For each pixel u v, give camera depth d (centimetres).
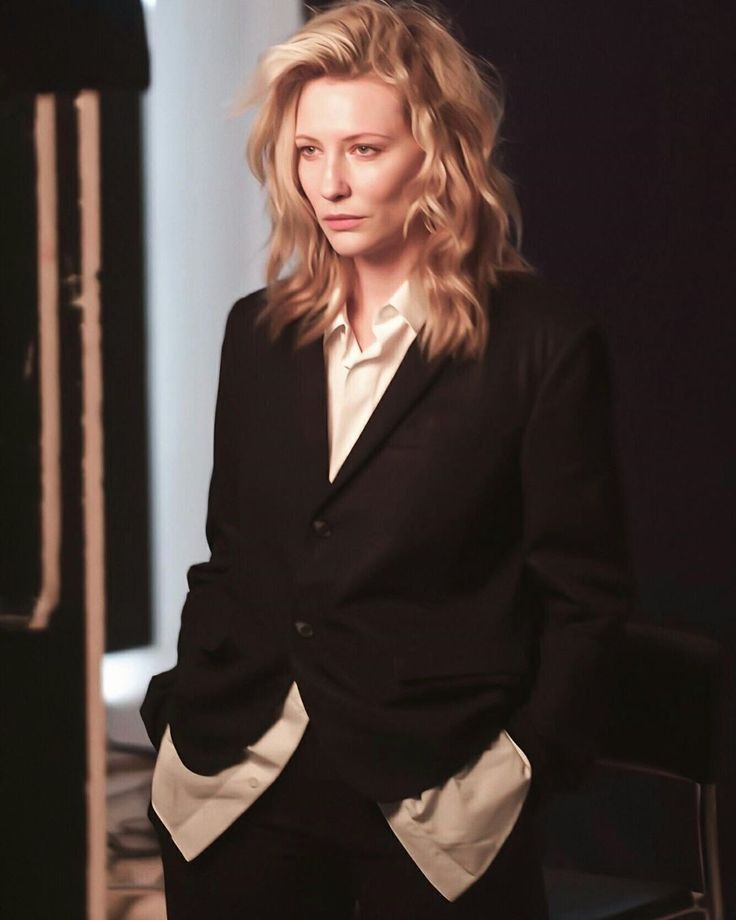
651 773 716
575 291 979
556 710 457
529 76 983
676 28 929
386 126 456
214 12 1138
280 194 491
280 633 475
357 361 475
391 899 462
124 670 1112
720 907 706
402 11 477
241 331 519
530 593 489
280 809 470
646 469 962
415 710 449
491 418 461
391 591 460
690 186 933
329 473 473
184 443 1182
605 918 651
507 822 457
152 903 620
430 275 463
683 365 945
